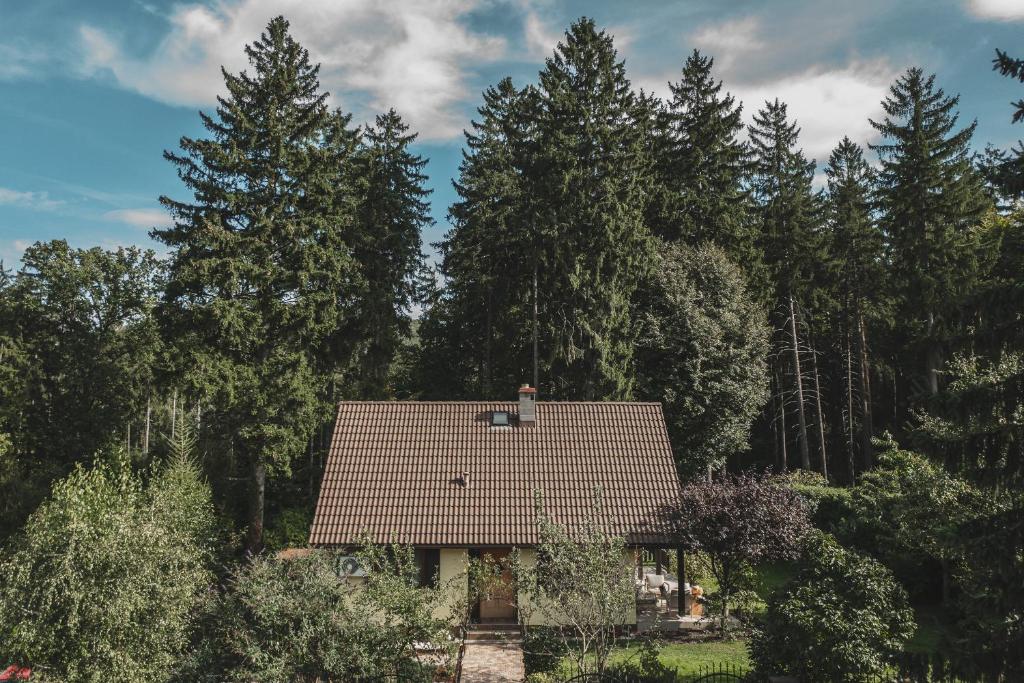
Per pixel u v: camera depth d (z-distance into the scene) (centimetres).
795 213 4525
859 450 4647
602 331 3388
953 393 1191
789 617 1453
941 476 1950
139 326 4175
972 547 1155
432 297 4534
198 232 3025
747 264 4084
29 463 3703
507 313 3850
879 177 3609
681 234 3953
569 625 1881
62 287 3956
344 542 2166
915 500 2045
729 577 2166
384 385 3972
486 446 2483
